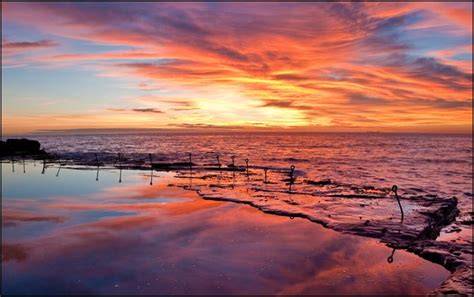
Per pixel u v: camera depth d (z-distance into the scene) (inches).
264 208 576.1
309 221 506.3
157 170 1240.8
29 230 444.5
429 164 1948.8
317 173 1385.3
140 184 883.4
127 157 1845.5
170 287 287.6
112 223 480.4
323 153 2696.9
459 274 320.5
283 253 371.6
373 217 530.3
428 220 521.0
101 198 680.4
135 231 442.0
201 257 354.0
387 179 1291.8
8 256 350.3
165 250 372.2
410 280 315.9
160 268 324.5
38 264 329.4
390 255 376.8
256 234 436.5
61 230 444.8
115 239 406.3
